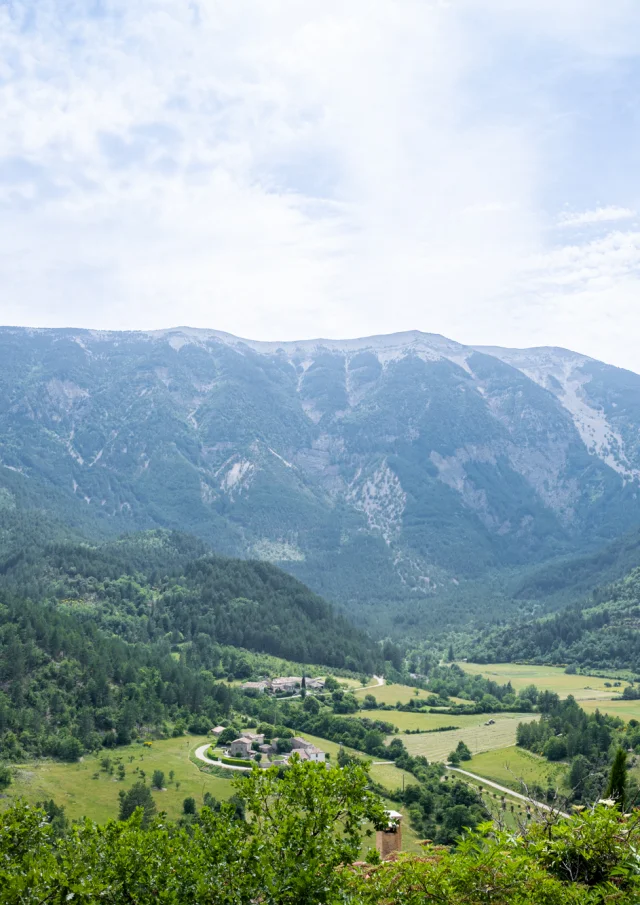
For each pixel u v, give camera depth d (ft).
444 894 59.47
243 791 67.62
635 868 55.52
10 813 85.92
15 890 65.87
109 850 73.00
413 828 285.64
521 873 58.70
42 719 449.06
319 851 62.69
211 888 63.00
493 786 351.25
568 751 387.75
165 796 350.02
